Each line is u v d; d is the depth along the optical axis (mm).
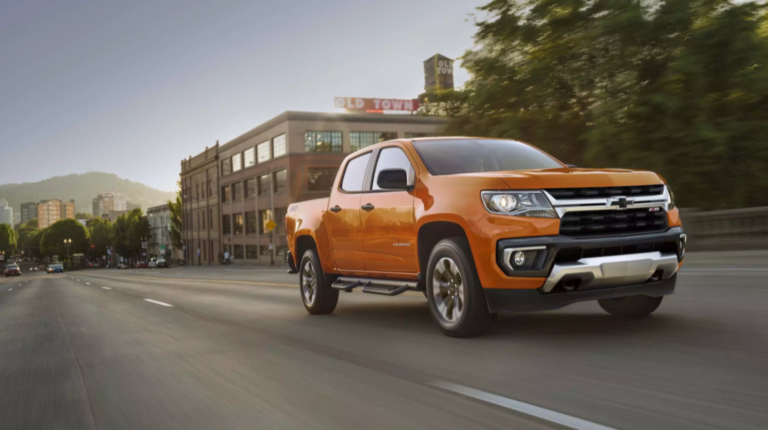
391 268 5871
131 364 5035
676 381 3381
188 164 87375
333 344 5297
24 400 4086
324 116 52438
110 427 3334
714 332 4633
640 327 5004
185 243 90750
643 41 17641
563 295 4414
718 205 18359
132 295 14055
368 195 6164
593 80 18453
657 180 4891
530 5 20125
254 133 59812
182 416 3428
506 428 2820
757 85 17406
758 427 2615
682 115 17500
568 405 3094
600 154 17953
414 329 5762
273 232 55812
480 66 21172
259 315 7840
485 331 4945
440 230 5199
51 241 162125
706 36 16766
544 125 20016
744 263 10711
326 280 7137
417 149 5762
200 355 5184
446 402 3309
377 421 3062
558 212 4422
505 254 4438
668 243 4730
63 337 7148
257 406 3504
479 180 4781
